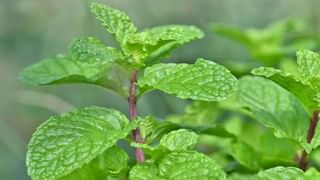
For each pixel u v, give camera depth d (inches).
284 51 25.4
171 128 15.0
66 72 16.4
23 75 16.3
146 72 14.0
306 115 15.9
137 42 14.2
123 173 14.1
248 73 23.3
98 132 13.7
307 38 29.1
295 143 15.5
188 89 13.5
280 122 15.9
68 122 13.8
